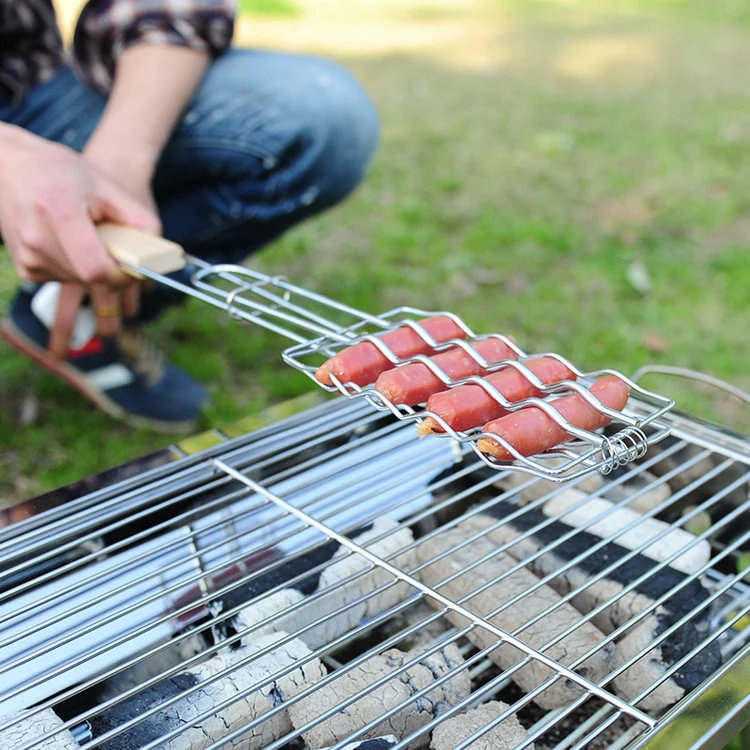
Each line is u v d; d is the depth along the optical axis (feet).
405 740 2.85
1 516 3.69
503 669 3.76
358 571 3.91
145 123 5.44
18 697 3.31
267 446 4.21
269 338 8.36
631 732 3.40
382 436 4.58
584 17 23.90
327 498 4.20
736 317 8.85
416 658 3.10
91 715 2.92
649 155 13.30
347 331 3.86
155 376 6.98
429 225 10.87
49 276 4.69
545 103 15.93
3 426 7.04
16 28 6.35
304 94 6.43
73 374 6.74
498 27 22.48
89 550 3.73
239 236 7.18
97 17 5.83
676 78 17.69
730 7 25.00
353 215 11.16
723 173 12.57
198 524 3.96
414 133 14.20
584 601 3.88
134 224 4.52
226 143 6.45
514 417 3.03
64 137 6.49
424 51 19.75
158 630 3.62
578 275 9.62
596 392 3.33
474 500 4.61
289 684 3.37
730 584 3.49
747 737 3.57
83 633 3.18
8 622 3.48
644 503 4.43
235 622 3.69
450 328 3.73
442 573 4.04
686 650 3.51
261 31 20.84
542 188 12.07
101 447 6.86
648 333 8.50
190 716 3.22
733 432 4.24
